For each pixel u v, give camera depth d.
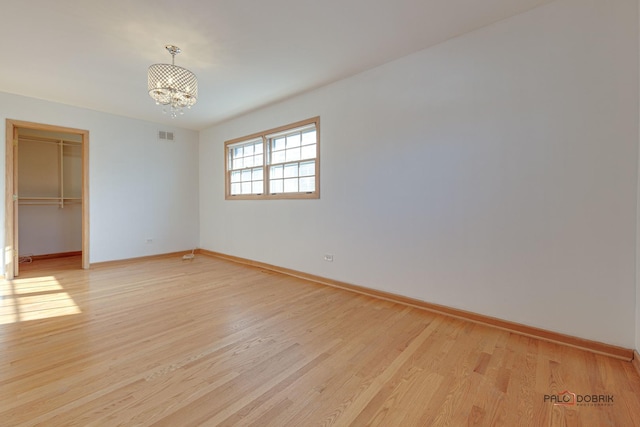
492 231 2.36
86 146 4.33
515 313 2.27
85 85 3.44
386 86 2.95
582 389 1.57
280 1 2.02
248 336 2.18
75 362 1.80
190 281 3.69
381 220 3.04
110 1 1.99
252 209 4.59
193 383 1.60
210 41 2.51
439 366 1.79
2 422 1.30
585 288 2.00
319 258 3.66
